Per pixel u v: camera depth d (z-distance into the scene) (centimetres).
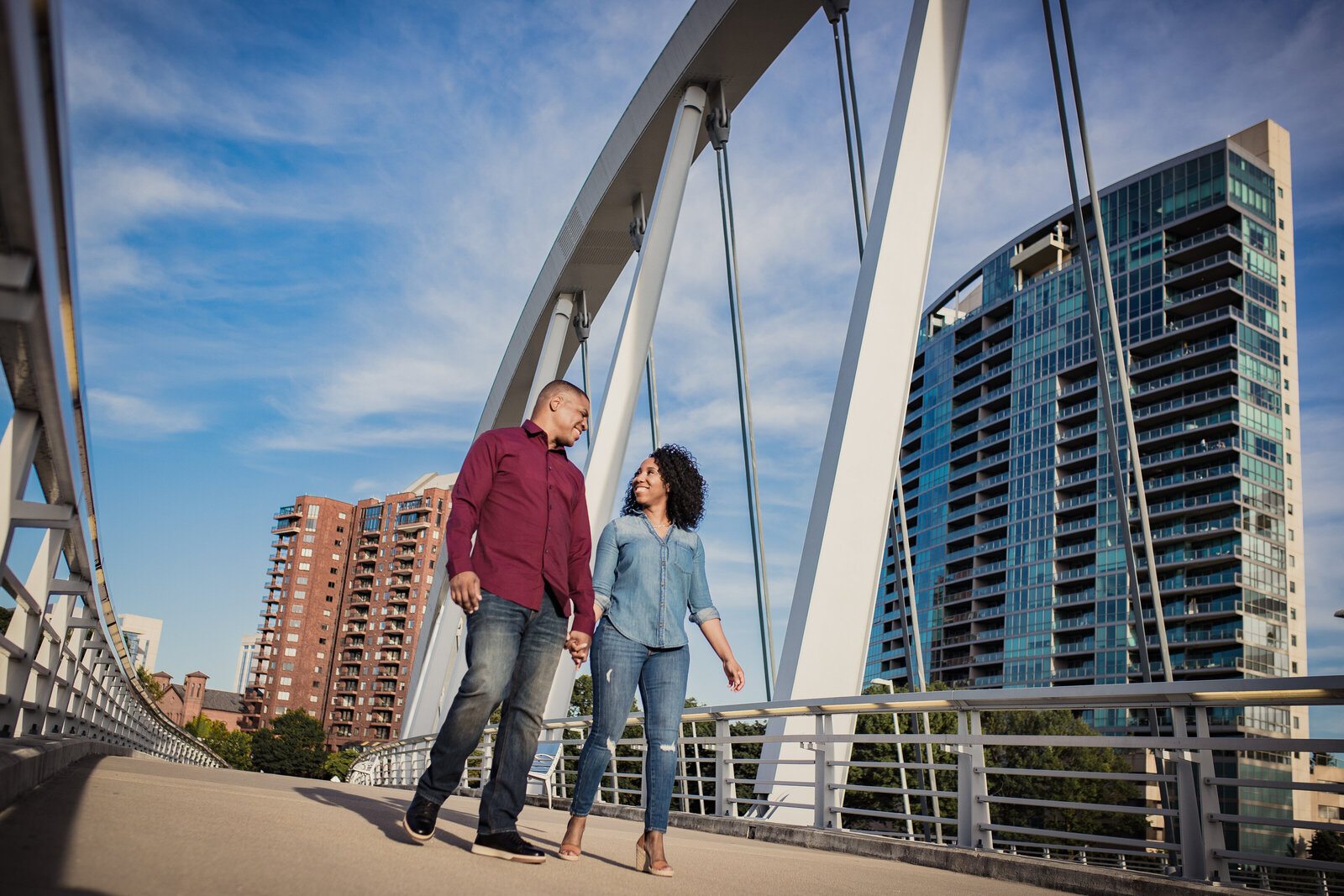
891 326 897
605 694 338
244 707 13088
